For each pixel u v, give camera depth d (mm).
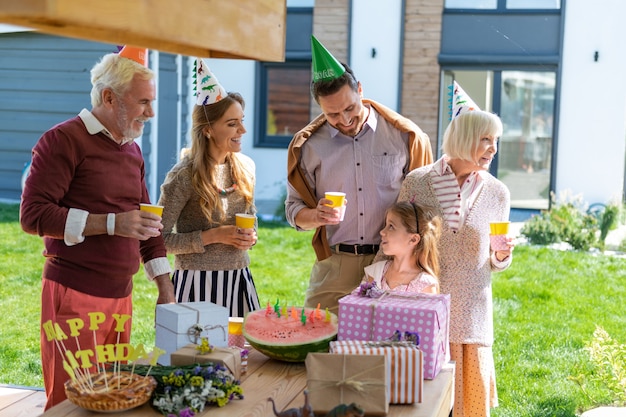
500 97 11031
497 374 4910
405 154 3354
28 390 3693
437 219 3057
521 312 6332
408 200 3236
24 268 7516
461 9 10797
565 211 9227
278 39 2062
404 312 2357
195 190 3414
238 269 3557
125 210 2982
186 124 11930
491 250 3238
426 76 10961
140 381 2057
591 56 10445
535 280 7312
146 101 2865
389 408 2119
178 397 2021
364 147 3316
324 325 2555
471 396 3203
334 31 11227
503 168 11289
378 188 3316
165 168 11273
